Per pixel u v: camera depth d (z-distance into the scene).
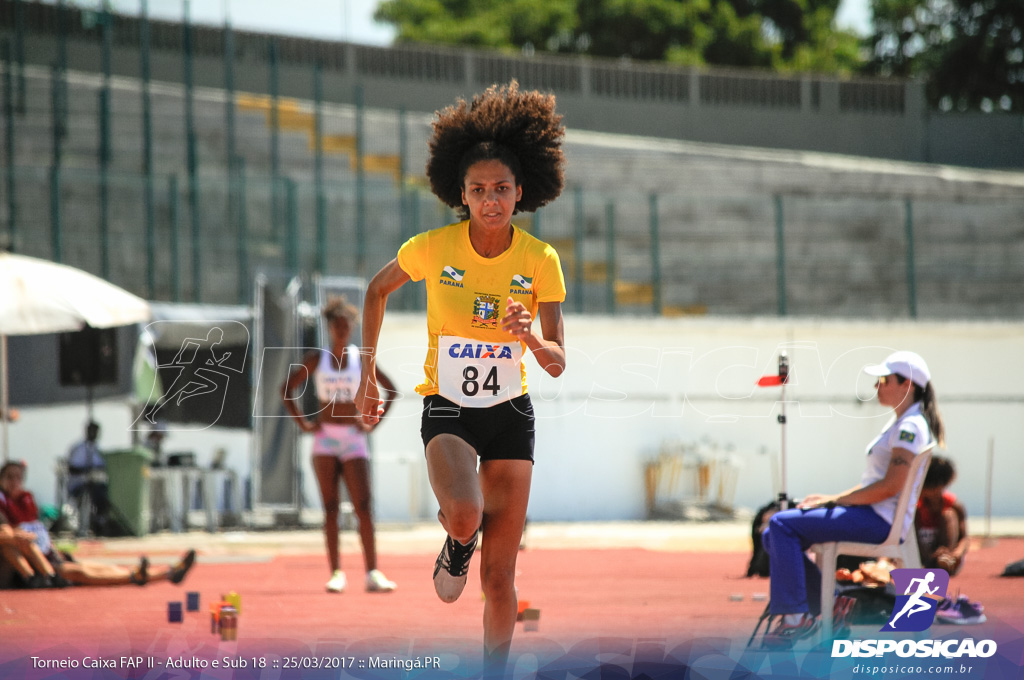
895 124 119.81
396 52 103.38
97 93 80.75
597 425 54.25
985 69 151.12
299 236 73.44
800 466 54.88
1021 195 101.94
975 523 54.25
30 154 77.56
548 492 53.75
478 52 107.19
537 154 15.55
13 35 84.44
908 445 18.36
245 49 96.50
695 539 45.03
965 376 58.09
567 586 28.34
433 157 15.73
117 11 84.88
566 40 151.12
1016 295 85.69
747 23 152.50
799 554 18.39
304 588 27.94
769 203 85.75
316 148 77.75
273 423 48.31
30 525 28.75
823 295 83.88
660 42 150.00
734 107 116.75
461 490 13.53
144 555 39.12
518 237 14.92
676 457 54.19
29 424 51.09
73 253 66.19
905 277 85.19
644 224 83.94
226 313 45.94
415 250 15.05
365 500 26.94
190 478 50.69
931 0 159.75
